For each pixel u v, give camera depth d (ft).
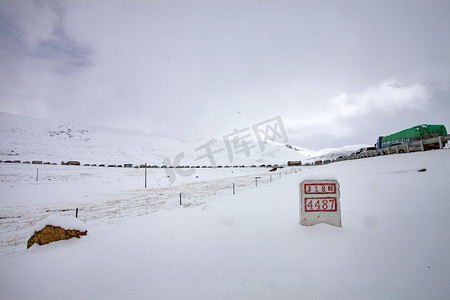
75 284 10.34
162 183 120.88
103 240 17.49
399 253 10.37
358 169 48.52
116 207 52.85
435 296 7.45
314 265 10.11
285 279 9.21
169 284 9.59
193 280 9.77
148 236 17.54
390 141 68.95
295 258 10.93
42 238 18.54
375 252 10.71
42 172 141.69
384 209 16.94
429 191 19.04
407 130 61.26
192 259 12.06
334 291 8.15
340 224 14.51
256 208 25.81
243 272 10.10
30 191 88.63
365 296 7.75
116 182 124.16
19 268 12.58
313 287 8.49
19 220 43.47
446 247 10.27
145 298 8.64
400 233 12.34
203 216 24.11
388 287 8.13
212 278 9.80
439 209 14.57
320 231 13.89
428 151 44.21
